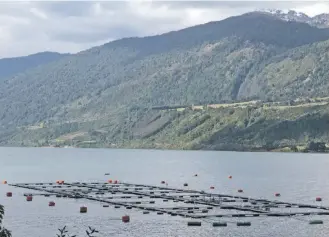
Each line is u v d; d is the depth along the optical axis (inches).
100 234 4141.2
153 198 6023.6
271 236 4119.1
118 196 6215.6
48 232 4224.9
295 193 6884.8
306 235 4160.9
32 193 6466.5
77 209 5206.7
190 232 4202.8
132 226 4399.6
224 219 4670.3
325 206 5556.1
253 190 7258.9
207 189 7357.3
